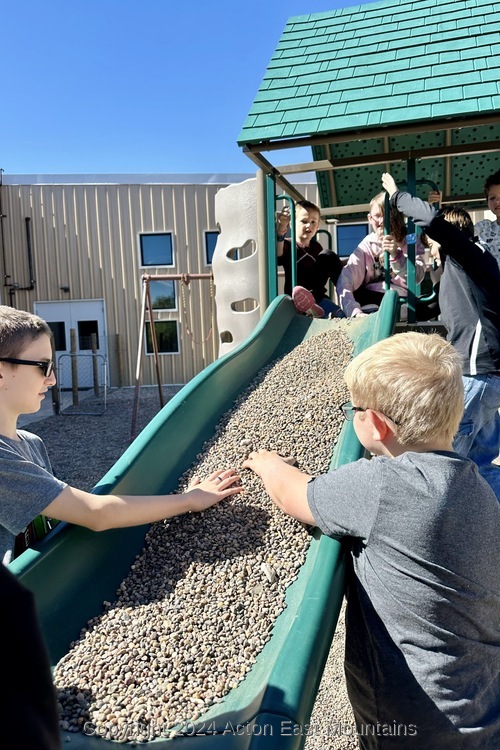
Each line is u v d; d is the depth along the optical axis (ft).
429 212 8.59
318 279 14.29
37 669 1.53
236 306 24.90
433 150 11.28
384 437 4.37
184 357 40.22
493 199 9.78
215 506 5.89
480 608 3.94
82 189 39.63
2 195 39.63
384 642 4.11
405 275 13.07
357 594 4.49
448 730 3.83
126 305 40.11
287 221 14.44
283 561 5.23
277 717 3.19
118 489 5.60
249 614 4.74
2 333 4.87
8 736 1.40
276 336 10.77
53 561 4.63
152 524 5.80
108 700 4.01
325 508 4.51
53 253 40.01
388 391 4.17
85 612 4.81
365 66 11.71
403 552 3.97
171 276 26.12
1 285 40.04
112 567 5.24
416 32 12.23
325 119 10.46
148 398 35.76
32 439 5.94
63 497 4.70
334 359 9.21
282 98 11.48
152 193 39.47
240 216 19.69
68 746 3.65
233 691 4.05
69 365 40.55
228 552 5.36
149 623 4.70
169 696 4.03
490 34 11.27
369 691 4.26
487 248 8.89
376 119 10.03
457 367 4.27
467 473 4.07
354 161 12.01
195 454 7.06
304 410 7.51
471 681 3.92
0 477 4.47
